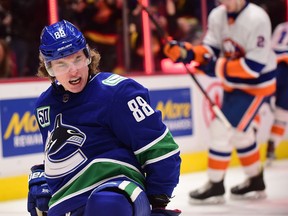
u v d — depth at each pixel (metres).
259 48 11.03
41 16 14.30
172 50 10.99
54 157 5.20
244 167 12.00
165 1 16.44
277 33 15.54
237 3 11.08
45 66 5.24
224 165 11.69
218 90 16.33
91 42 15.11
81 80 5.15
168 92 15.48
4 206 12.15
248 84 11.41
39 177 5.71
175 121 15.52
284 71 15.41
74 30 5.14
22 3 14.02
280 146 17.77
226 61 11.16
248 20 11.06
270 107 17.02
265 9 18.41
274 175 14.89
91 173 5.11
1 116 12.88
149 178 5.18
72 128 5.19
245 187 12.06
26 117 13.25
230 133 11.49
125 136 5.14
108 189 4.91
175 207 11.53
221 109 11.66
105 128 5.16
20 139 13.12
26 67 14.19
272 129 15.92
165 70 16.12
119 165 5.12
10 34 13.92
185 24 16.77
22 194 13.10
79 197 5.10
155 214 5.20
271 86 11.56
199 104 15.99
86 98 5.18
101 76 5.30
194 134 15.85
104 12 15.17
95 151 5.14
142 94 5.20
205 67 11.29
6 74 13.86
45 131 5.44
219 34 11.51
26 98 13.27
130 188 4.91
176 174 5.22
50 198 5.55
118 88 5.14
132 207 4.90
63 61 5.06
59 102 5.30
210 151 11.71
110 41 15.37
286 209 11.05
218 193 11.75
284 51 15.29
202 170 15.90
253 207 11.31
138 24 15.72
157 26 10.86
